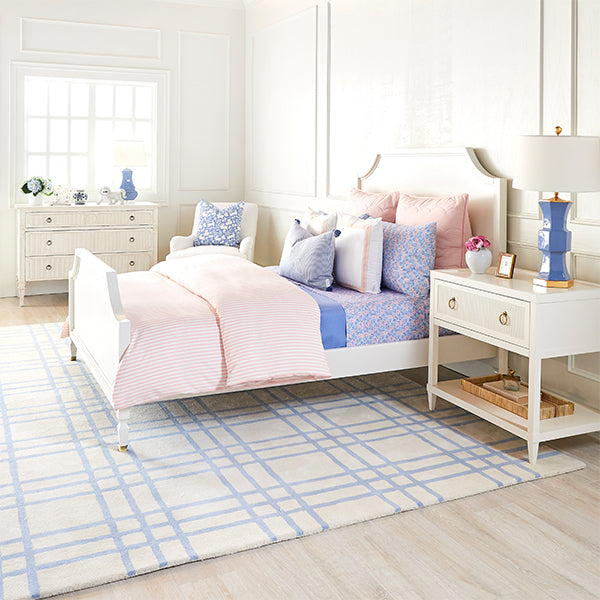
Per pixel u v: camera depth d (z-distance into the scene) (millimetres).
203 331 3139
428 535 2326
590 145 2824
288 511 2455
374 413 3479
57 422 3301
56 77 6184
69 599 1963
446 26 4055
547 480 2746
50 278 6035
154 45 6488
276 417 3408
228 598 1978
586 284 3088
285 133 6090
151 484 2666
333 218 4074
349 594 1996
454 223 3752
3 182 6117
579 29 3207
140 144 6270
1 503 2500
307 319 3352
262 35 6434
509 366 3812
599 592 2008
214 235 6012
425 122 4281
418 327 3666
